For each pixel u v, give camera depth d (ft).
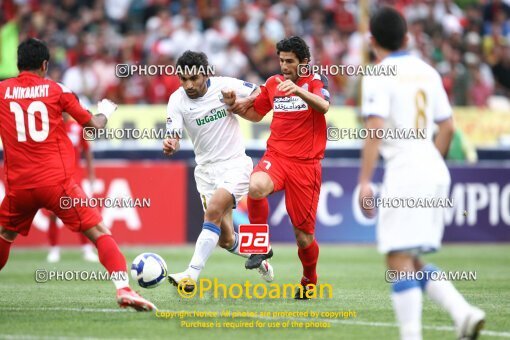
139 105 160.45
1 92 63.77
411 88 52.08
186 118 76.33
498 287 86.43
